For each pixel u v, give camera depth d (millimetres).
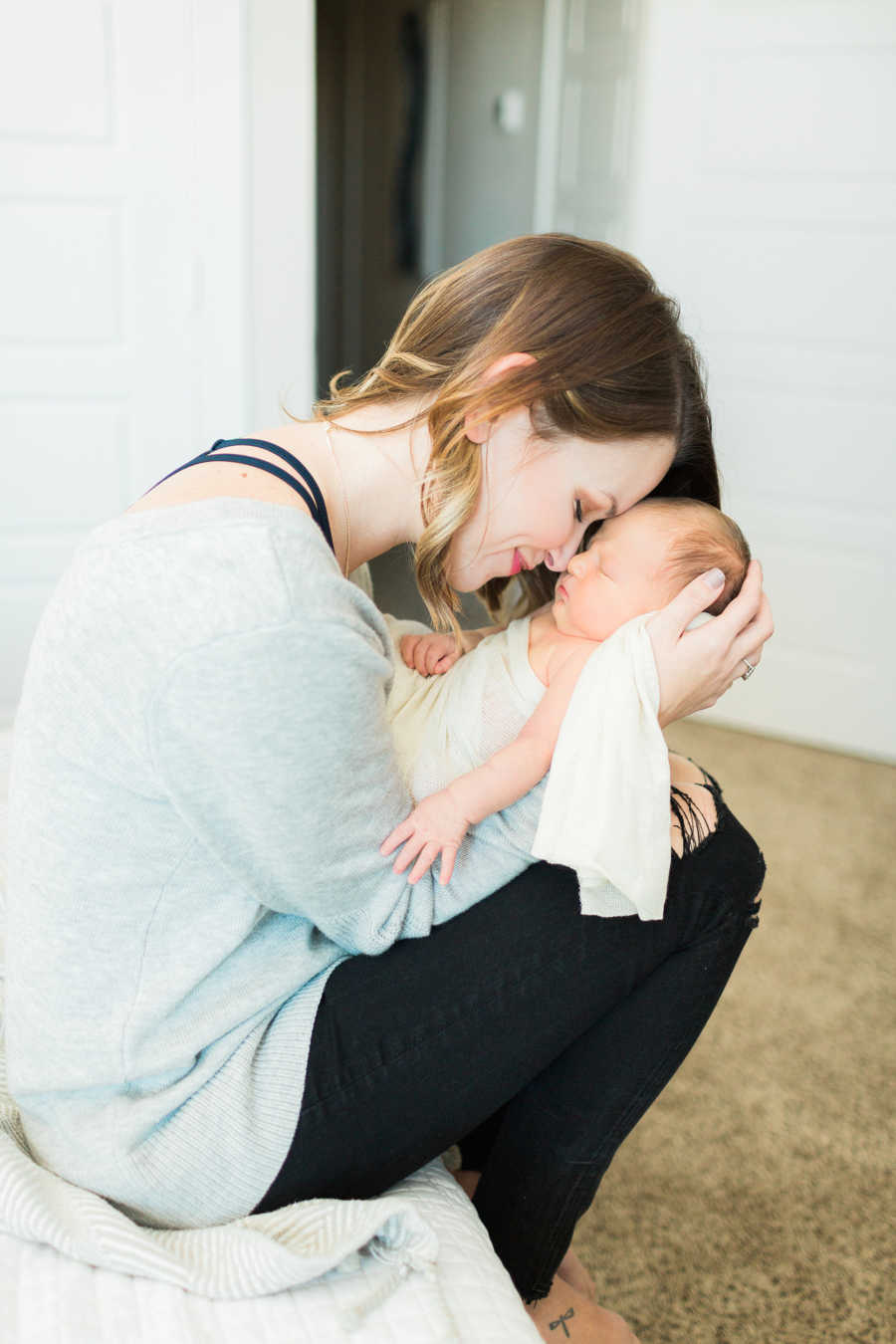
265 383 3082
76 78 2742
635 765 946
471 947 952
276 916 950
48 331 2879
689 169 3109
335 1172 906
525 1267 1070
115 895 834
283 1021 915
